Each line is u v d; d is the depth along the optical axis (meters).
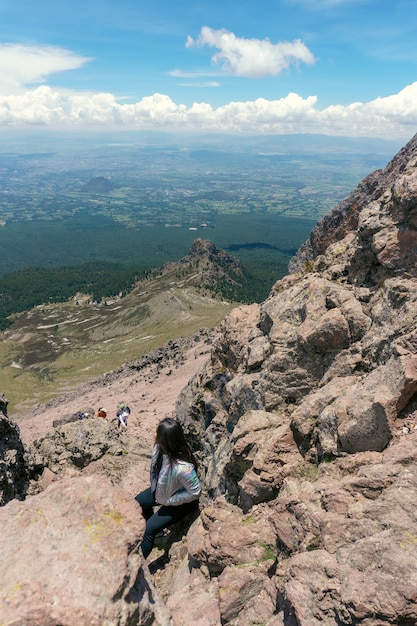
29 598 5.11
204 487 15.08
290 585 6.89
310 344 13.39
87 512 6.59
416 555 6.30
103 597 5.39
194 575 10.05
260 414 13.36
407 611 5.63
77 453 21.62
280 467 11.12
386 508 7.39
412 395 9.58
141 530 6.54
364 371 11.95
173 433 10.08
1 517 6.57
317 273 18.41
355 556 6.78
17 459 19.83
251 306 23.06
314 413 11.34
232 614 8.13
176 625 8.49
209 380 21.03
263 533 9.52
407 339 10.30
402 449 8.63
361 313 13.01
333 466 9.77
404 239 13.52
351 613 5.91
